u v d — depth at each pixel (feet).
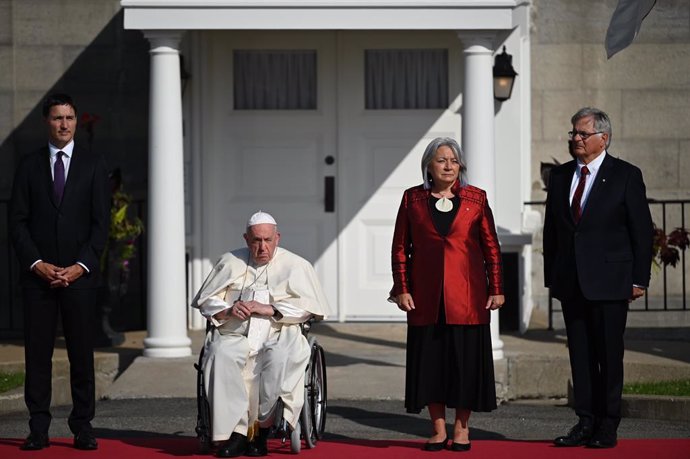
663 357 139.03
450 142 101.71
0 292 164.25
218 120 160.56
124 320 163.63
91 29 163.73
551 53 164.96
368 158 160.66
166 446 103.45
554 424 116.06
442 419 101.76
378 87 160.86
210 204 159.84
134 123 164.14
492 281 101.35
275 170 161.07
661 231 144.56
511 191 155.63
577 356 102.32
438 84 160.45
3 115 163.84
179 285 140.56
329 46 160.15
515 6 136.05
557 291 102.47
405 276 101.96
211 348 98.89
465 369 100.17
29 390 101.91
